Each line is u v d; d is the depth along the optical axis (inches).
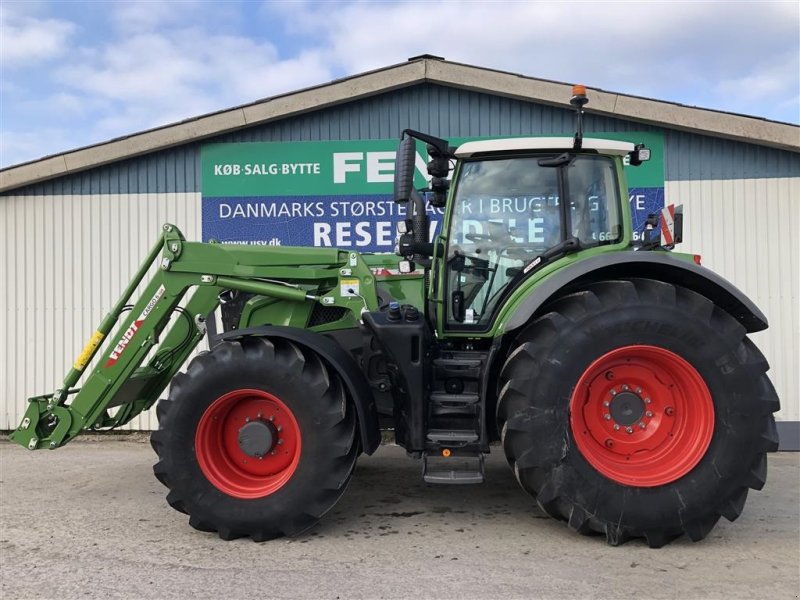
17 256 260.4
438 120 253.6
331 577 111.8
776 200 244.4
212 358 133.2
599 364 126.4
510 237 152.9
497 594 104.3
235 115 250.5
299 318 160.4
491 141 150.6
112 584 110.0
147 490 173.6
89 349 158.7
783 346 243.1
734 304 133.3
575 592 105.1
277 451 135.9
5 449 233.3
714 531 136.1
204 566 117.6
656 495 122.9
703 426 124.7
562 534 134.3
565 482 123.8
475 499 162.7
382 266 176.4
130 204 258.8
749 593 104.8
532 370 126.4
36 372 259.6
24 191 260.1
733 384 123.9
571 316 127.6
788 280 243.4
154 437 133.3
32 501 162.7
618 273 135.6
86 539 133.2
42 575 114.1
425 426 136.8
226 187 257.0
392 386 147.6
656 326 125.0
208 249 156.9
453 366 143.5
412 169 137.8
